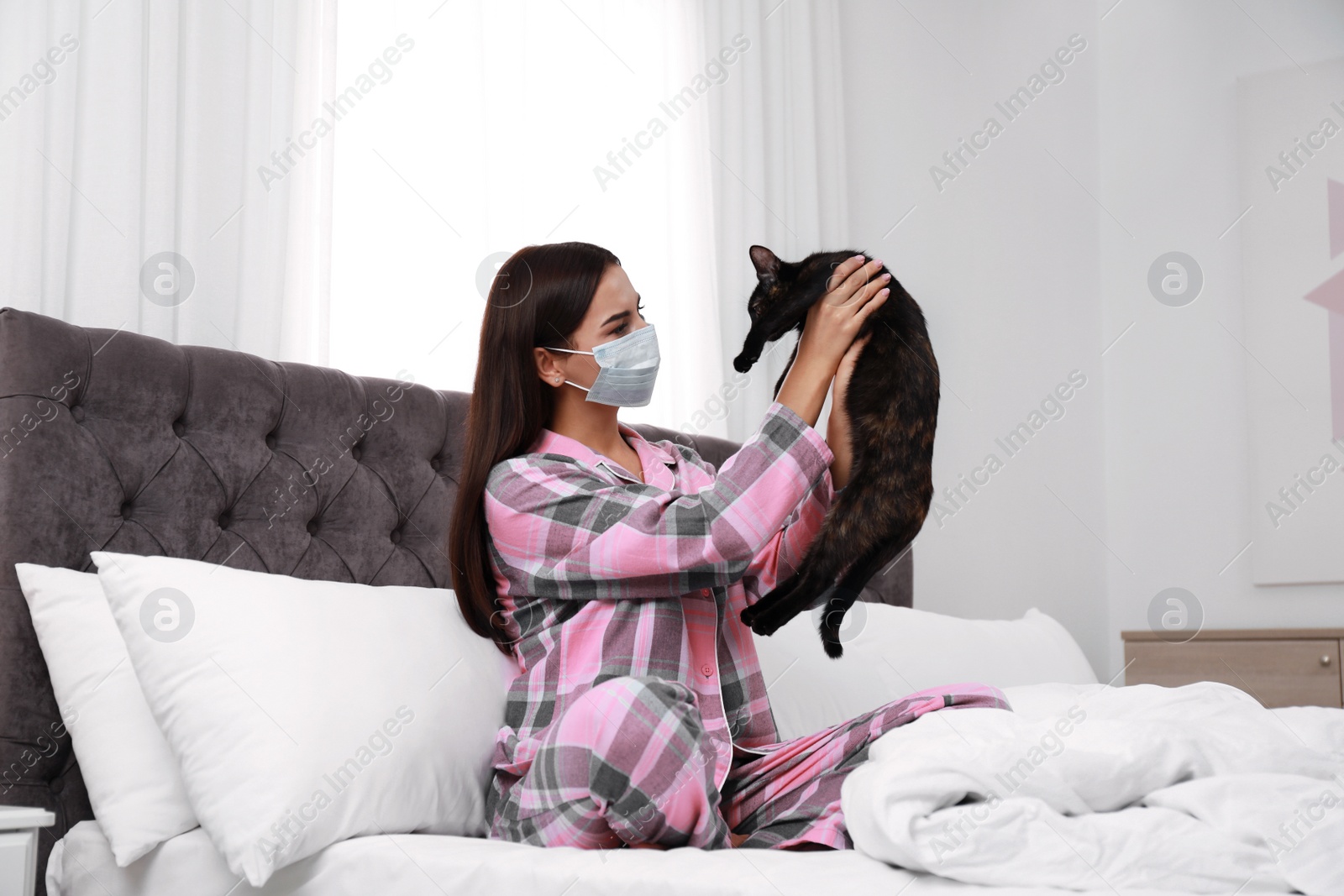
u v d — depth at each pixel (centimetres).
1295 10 348
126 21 187
